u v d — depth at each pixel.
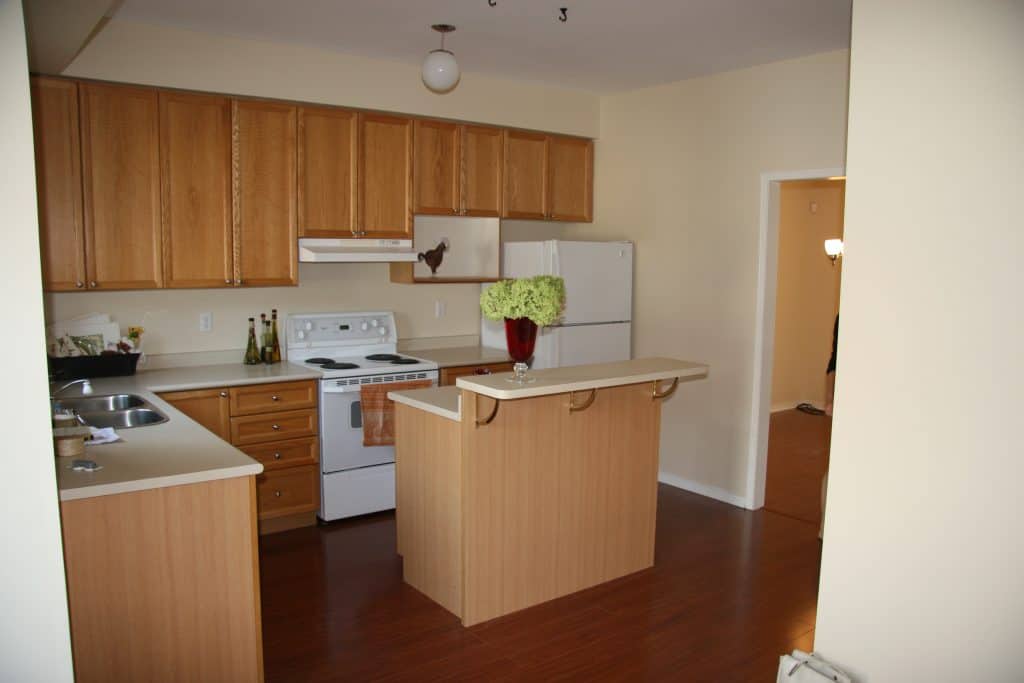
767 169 4.41
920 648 2.13
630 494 3.63
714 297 4.75
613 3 3.29
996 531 1.96
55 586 2.01
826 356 7.36
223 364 4.40
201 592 2.31
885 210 2.12
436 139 4.70
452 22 3.61
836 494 2.30
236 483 2.35
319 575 3.61
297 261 4.25
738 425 4.67
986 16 1.90
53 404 2.95
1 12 1.81
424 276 5.10
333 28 3.71
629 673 2.80
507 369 4.81
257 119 4.06
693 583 3.58
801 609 3.32
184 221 3.91
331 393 4.13
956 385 2.01
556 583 3.39
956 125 1.97
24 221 1.88
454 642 3.00
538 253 4.91
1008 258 1.90
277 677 2.73
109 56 3.55
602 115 5.41
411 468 3.40
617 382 3.12
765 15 3.44
